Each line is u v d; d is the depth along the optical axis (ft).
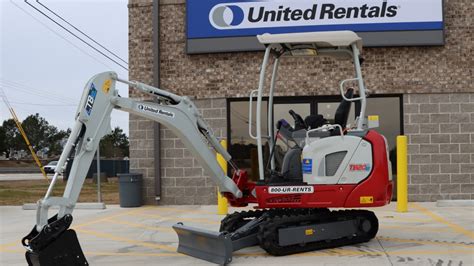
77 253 19.69
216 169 24.86
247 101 45.44
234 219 26.61
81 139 21.15
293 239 23.84
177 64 45.57
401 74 43.52
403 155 38.09
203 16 44.75
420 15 42.91
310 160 24.34
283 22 43.80
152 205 45.50
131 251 25.86
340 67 43.80
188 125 24.00
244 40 44.24
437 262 22.17
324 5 43.42
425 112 43.39
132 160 45.75
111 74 21.99
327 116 44.29
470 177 42.88
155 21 45.47
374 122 25.21
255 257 23.77
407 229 30.63
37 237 19.03
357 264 22.02
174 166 45.37
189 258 23.98
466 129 43.09
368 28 43.14
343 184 24.17
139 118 45.75
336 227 25.29
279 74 44.37
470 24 43.29
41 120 310.65
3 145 295.89
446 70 43.29
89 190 72.79
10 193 64.90
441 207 40.37
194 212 40.40
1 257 25.12
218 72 45.06
